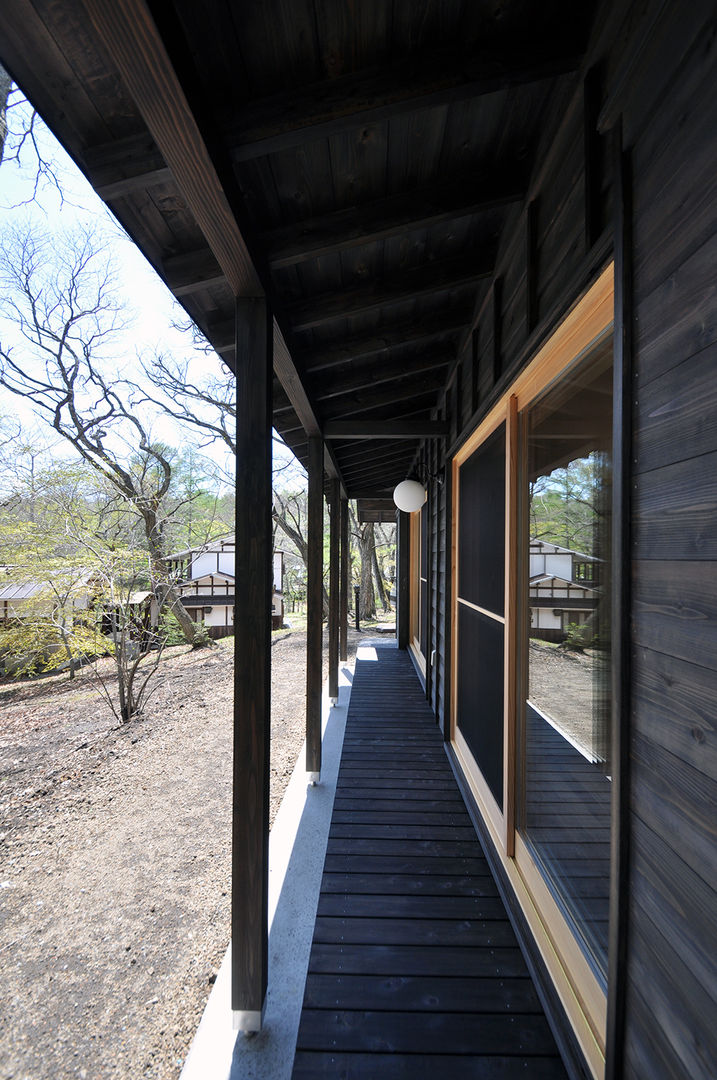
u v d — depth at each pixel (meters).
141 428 11.87
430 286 2.07
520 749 2.02
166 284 1.57
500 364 2.10
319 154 1.36
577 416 1.46
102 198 1.19
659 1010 0.84
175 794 4.25
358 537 17.44
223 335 1.99
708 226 0.72
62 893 2.87
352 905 1.98
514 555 2.06
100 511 9.19
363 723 4.27
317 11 0.97
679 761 0.79
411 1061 1.37
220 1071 1.37
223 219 1.20
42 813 3.98
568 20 1.13
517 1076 1.33
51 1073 1.77
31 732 6.44
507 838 2.05
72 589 7.44
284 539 19.48
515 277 1.87
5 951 2.40
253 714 1.54
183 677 9.12
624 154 0.99
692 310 0.76
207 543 12.46
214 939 2.45
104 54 0.90
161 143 0.96
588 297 1.25
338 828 2.55
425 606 5.50
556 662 1.65
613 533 1.01
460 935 1.83
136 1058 1.81
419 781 3.11
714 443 0.71
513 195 1.62
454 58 1.13
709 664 0.72
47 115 1.02
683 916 0.78
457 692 3.48
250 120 1.11
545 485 1.75
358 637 11.43
